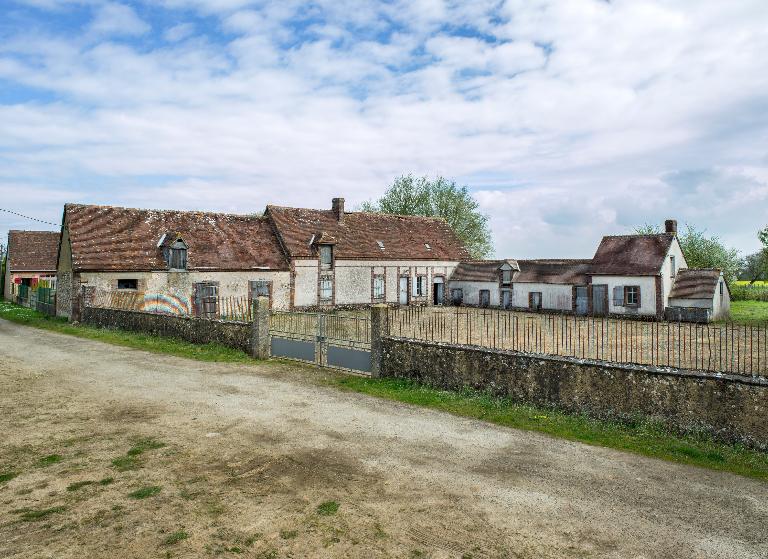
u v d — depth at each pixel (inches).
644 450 335.3
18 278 1887.3
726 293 1381.6
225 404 444.1
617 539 226.1
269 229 1467.8
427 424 391.5
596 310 1407.5
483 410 422.6
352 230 1612.9
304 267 1416.1
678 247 1413.6
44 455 318.0
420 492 271.7
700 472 301.7
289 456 321.7
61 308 1238.3
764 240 1430.9
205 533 225.9
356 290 1525.6
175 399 459.8
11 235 1956.2
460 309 1566.2
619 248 1432.1
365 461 315.3
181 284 1218.6
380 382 519.5
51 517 238.7
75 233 1152.8
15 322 1160.8
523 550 216.1
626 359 705.6
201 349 717.9
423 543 220.4
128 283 1157.7
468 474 297.0
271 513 245.4
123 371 583.5
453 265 1786.4
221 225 1390.3
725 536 229.6
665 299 1321.4
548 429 376.5
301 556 208.8
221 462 310.0
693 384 349.7
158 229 1279.5
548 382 416.5
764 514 250.5
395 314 1310.3
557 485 282.8
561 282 1472.7
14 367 605.3
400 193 2402.8
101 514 242.1
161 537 221.9
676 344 858.8
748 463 310.5
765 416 324.2
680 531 233.8
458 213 2348.7
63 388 499.5
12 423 384.8
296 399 463.5
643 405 369.1
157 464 305.4
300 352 634.8
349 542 220.1
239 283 1304.1
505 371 442.6
